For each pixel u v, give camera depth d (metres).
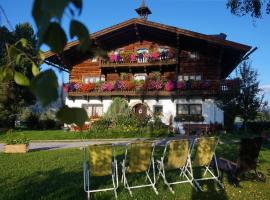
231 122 21.55
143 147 6.39
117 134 19.50
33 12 0.80
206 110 22.20
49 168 8.70
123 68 24.59
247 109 19.45
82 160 9.96
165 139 17.61
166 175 7.58
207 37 20.89
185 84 21.97
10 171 8.33
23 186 6.81
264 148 12.83
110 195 6.19
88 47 0.89
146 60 23.52
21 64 1.23
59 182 7.09
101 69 24.84
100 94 23.69
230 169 7.00
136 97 23.59
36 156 10.98
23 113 28.28
